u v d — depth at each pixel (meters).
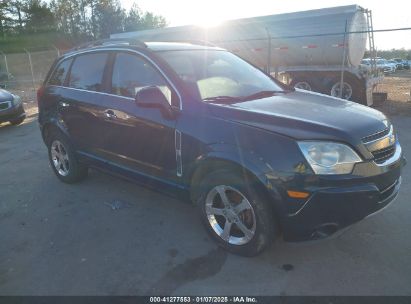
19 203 4.75
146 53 3.90
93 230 3.95
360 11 10.89
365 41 11.48
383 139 3.09
